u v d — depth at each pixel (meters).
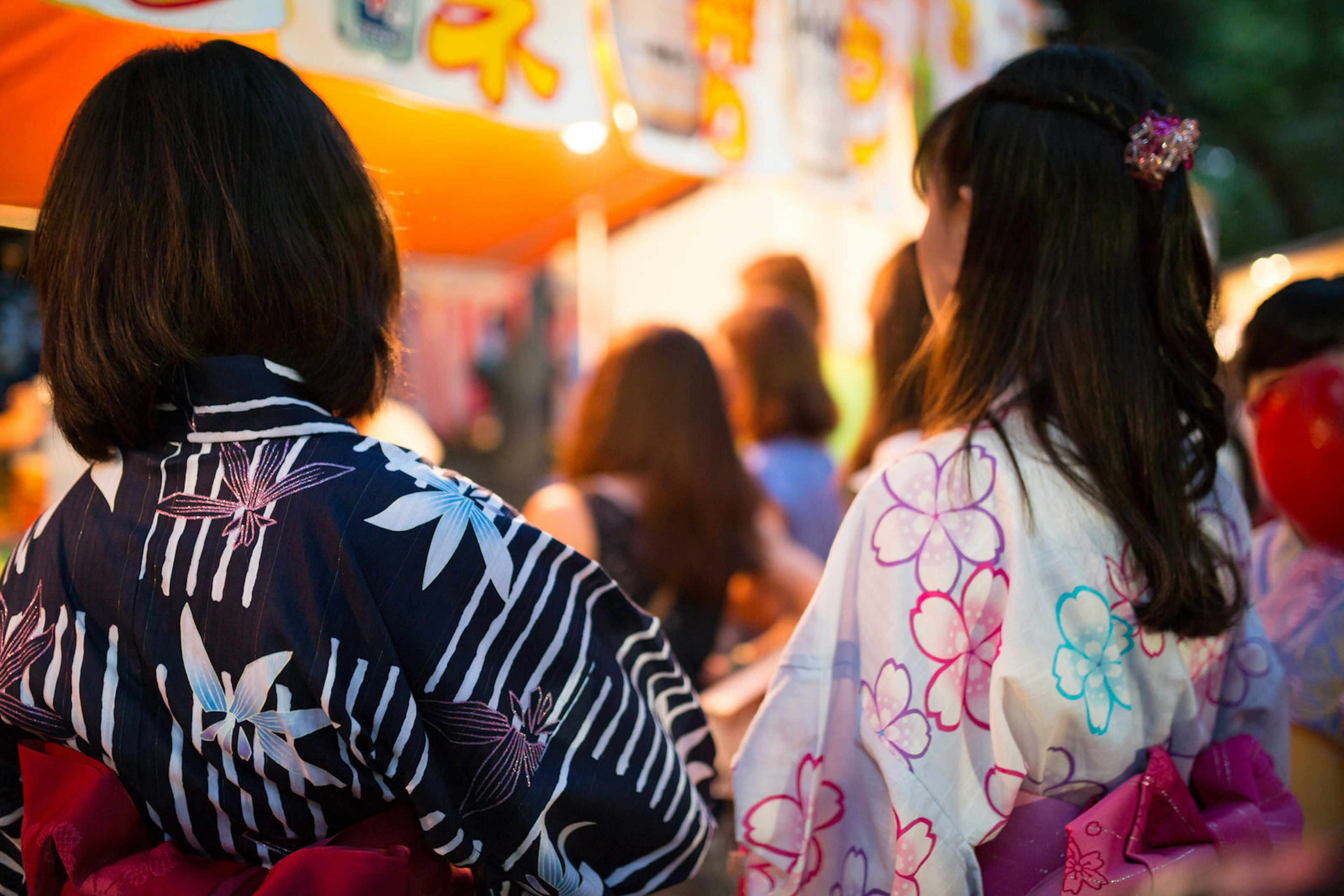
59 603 0.78
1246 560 1.04
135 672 0.75
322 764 0.73
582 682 0.82
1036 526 0.87
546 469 5.84
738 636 2.15
